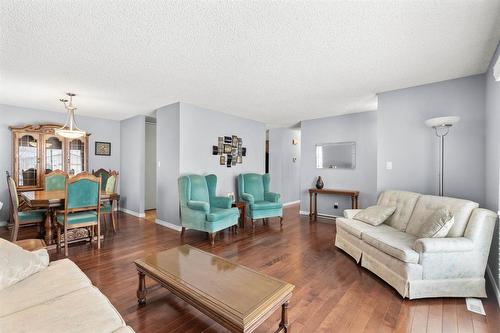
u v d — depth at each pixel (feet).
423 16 5.67
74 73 9.08
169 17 5.69
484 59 7.85
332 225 15.11
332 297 6.80
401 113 10.73
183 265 6.14
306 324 5.62
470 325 5.61
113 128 18.83
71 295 4.30
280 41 6.82
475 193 8.91
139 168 17.25
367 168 15.60
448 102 9.59
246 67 8.60
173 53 7.52
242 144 17.57
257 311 4.29
